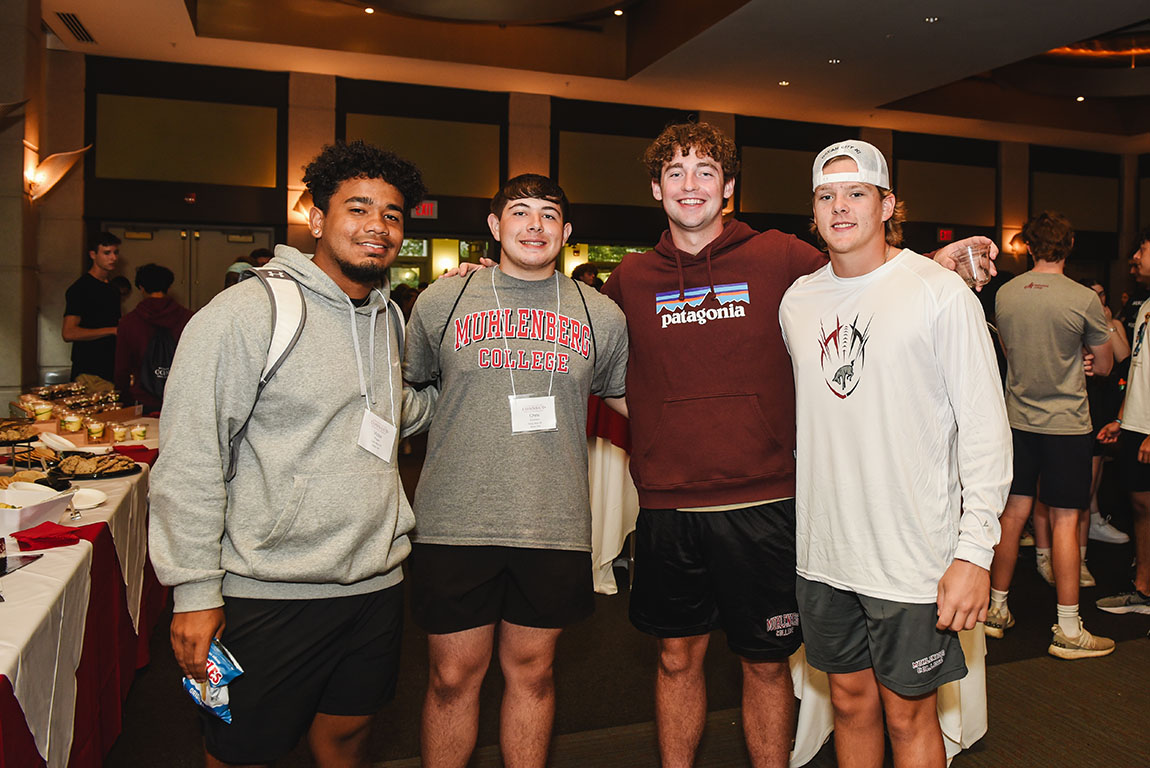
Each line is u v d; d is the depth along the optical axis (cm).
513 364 183
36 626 133
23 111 658
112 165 834
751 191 1047
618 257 1030
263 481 146
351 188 151
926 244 1137
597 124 985
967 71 820
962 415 154
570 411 186
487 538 179
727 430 188
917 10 665
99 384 431
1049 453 307
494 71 870
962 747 227
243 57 830
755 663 196
